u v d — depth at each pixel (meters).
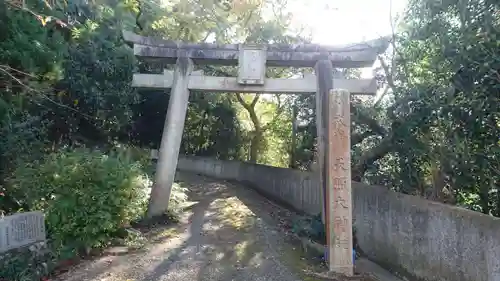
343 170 6.67
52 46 8.52
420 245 6.22
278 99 18.34
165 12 13.79
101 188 7.40
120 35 11.48
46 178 7.05
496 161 5.30
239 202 13.36
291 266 6.96
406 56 7.53
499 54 4.89
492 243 4.70
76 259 6.86
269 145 21.64
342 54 10.04
